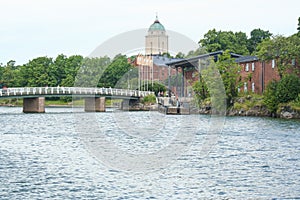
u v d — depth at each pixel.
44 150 37.03
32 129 55.12
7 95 83.00
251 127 56.34
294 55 79.94
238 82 88.62
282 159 32.84
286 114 73.44
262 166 30.28
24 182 25.69
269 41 83.06
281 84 76.06
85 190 24.05
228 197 22.95
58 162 31.50
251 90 92.31
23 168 29.45
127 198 22.69
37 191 23.86
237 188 24.56
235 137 45.50
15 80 152.75
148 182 25.66
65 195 23.17
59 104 128.38
